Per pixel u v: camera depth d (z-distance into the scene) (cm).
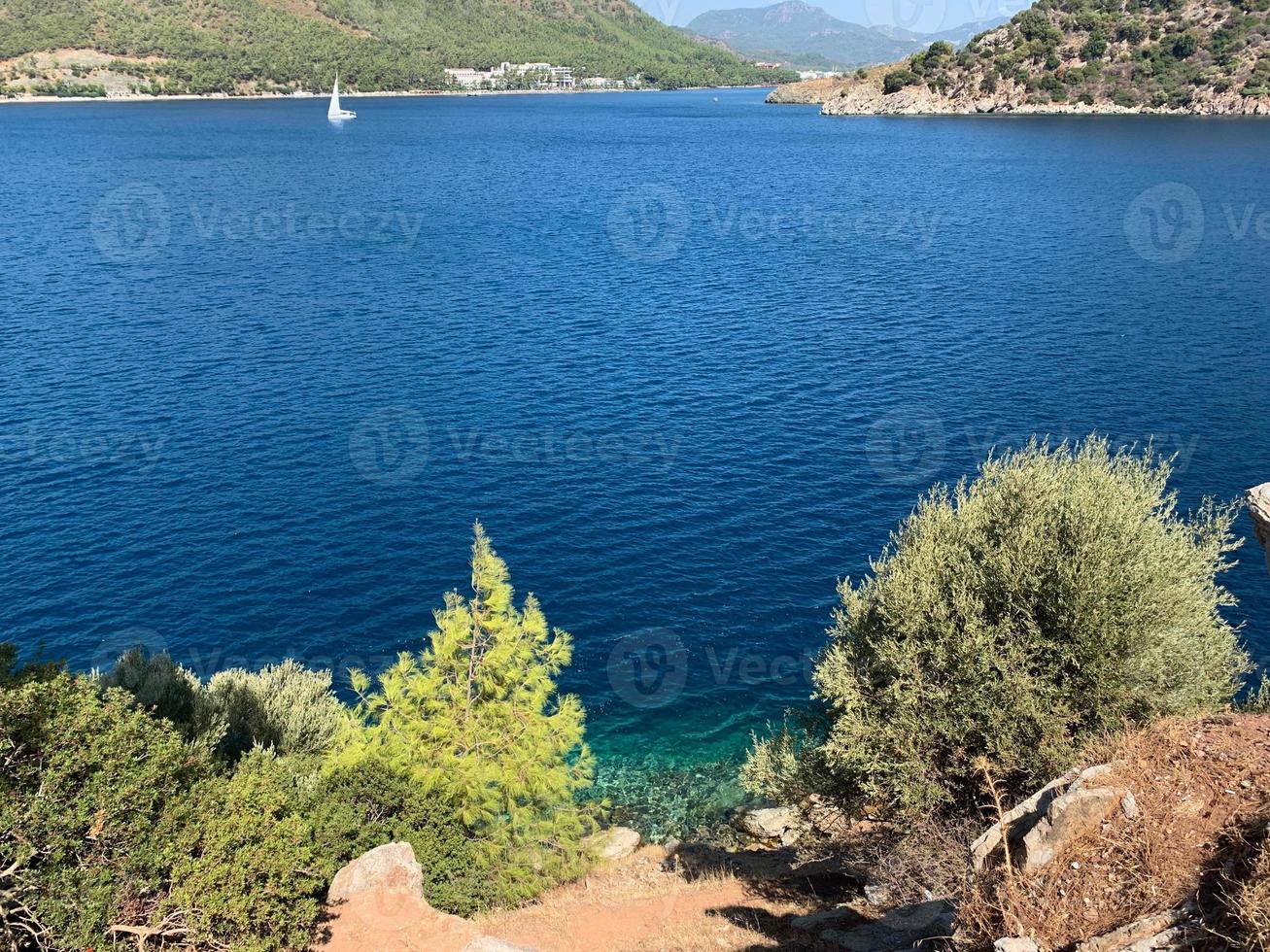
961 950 1084
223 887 1259
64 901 1148
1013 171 16112
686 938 1680
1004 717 1636
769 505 4350
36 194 13488
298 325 7144
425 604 3594
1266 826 936
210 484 4469
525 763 1948
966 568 1797
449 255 9912
